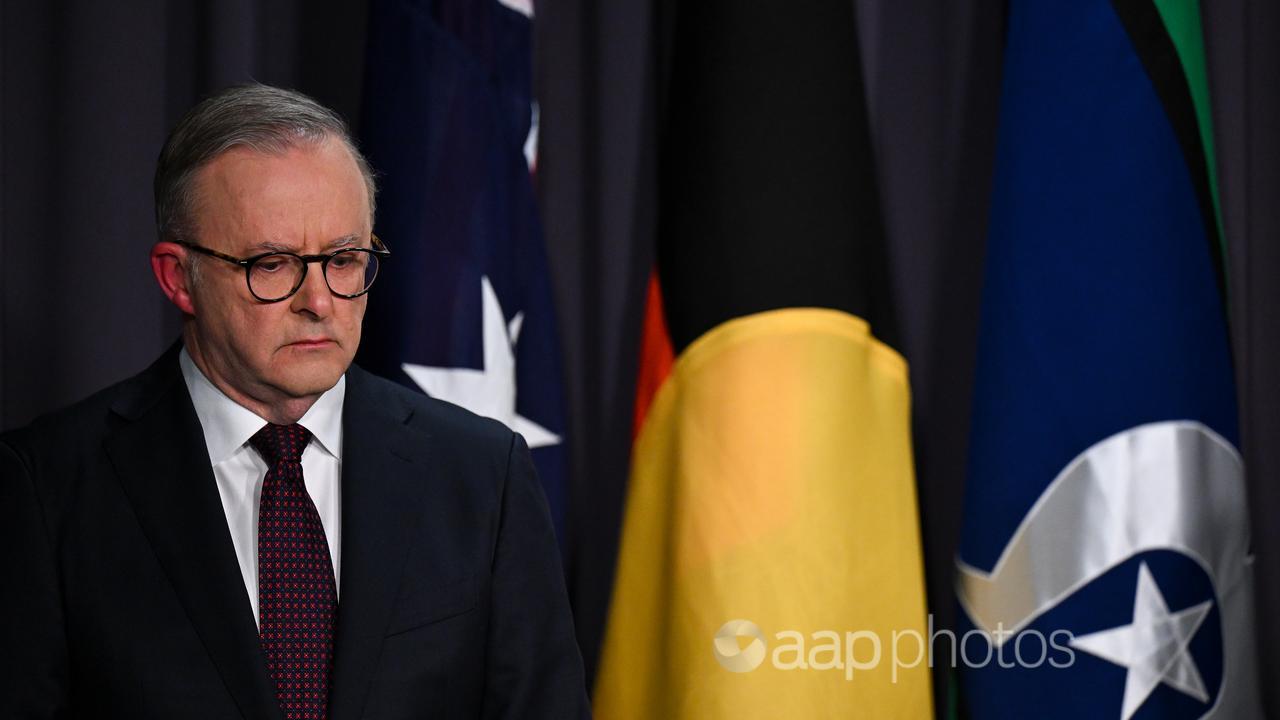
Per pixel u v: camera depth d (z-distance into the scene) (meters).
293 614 3.03
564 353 5.94
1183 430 4.89
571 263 5.98
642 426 5.07
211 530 3.00
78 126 5.44
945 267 6.07
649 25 5.96
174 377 3.22
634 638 4.97
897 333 5.14
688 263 4.95
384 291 4.79
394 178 4.82
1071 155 5.00
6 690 2.83
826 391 4.79
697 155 4.97
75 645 2.92
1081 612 4.91
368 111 4.91
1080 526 4.92
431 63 4.88
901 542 4.95
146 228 5.53
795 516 4.71
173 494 3.03
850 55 5.04
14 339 5.37
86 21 5.45
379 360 4.77
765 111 4.90
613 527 5.90
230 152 2.90
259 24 5.66
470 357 4.82
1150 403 4.89
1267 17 6.12
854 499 4.82
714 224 4.89
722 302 4.86
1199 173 5.00
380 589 3.05
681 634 4.76
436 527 3.21
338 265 2.95
